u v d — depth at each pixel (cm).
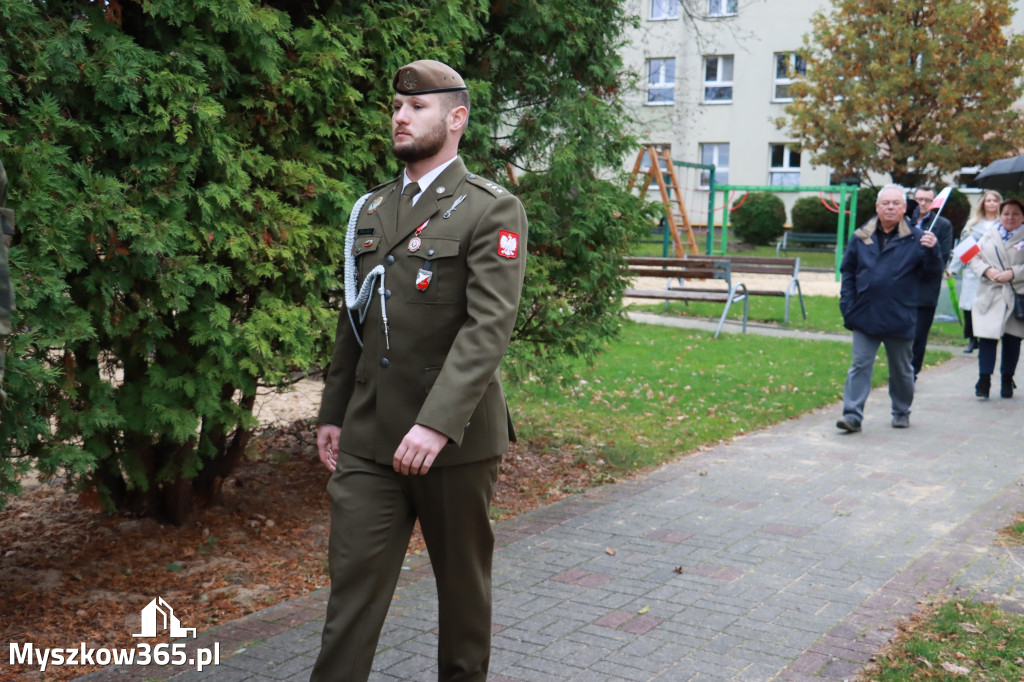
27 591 448
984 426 826
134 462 493
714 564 487
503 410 312
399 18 507
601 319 661
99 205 395
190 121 428
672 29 3231
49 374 380
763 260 1697
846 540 526
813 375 1052
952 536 534
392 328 297
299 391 911
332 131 489
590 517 568
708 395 936
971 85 2639
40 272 380
